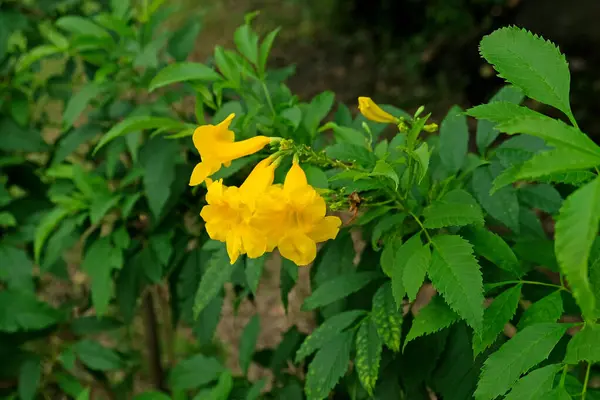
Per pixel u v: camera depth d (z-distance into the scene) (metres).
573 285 0.26
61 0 0.75
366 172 0.39
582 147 0.30
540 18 1.61
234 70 0.49
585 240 0.26
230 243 0.38
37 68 0.74
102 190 0.60
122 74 0.59
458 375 0.45
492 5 1.69
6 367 0.65
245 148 0.41
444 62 1.76
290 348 0.60
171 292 0.63
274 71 0.63
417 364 0.47
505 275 0.42
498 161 0.45
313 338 0.46
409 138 0.40
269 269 1.21
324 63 1.96
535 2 1.64
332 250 0.50
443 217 0.40
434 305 0.39
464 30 1.74
